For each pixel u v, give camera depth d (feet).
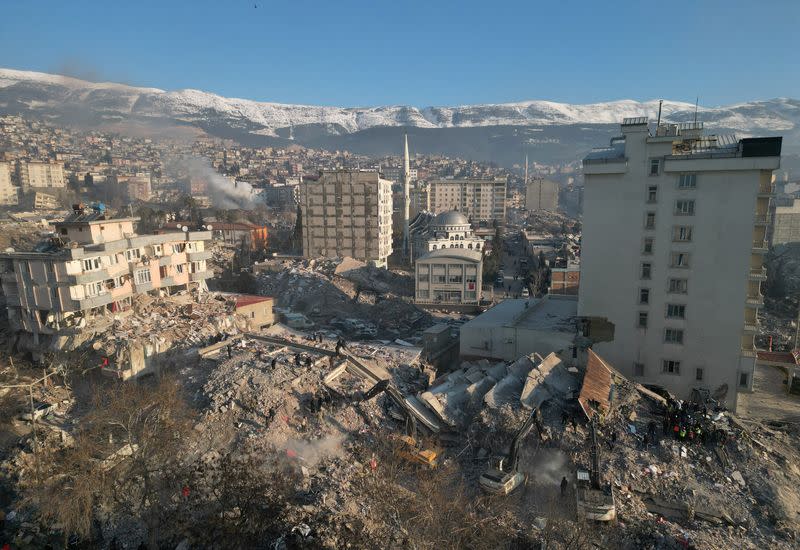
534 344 228.84
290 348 217.77
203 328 232.12
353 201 552.00
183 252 268.00
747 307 195.11
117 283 226.99
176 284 264.72
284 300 379.14
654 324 207.62
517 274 604.08
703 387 204.33
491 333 236.22
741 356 198.08
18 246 449.89
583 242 211.20
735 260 193.57
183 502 126.52
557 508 135.23
